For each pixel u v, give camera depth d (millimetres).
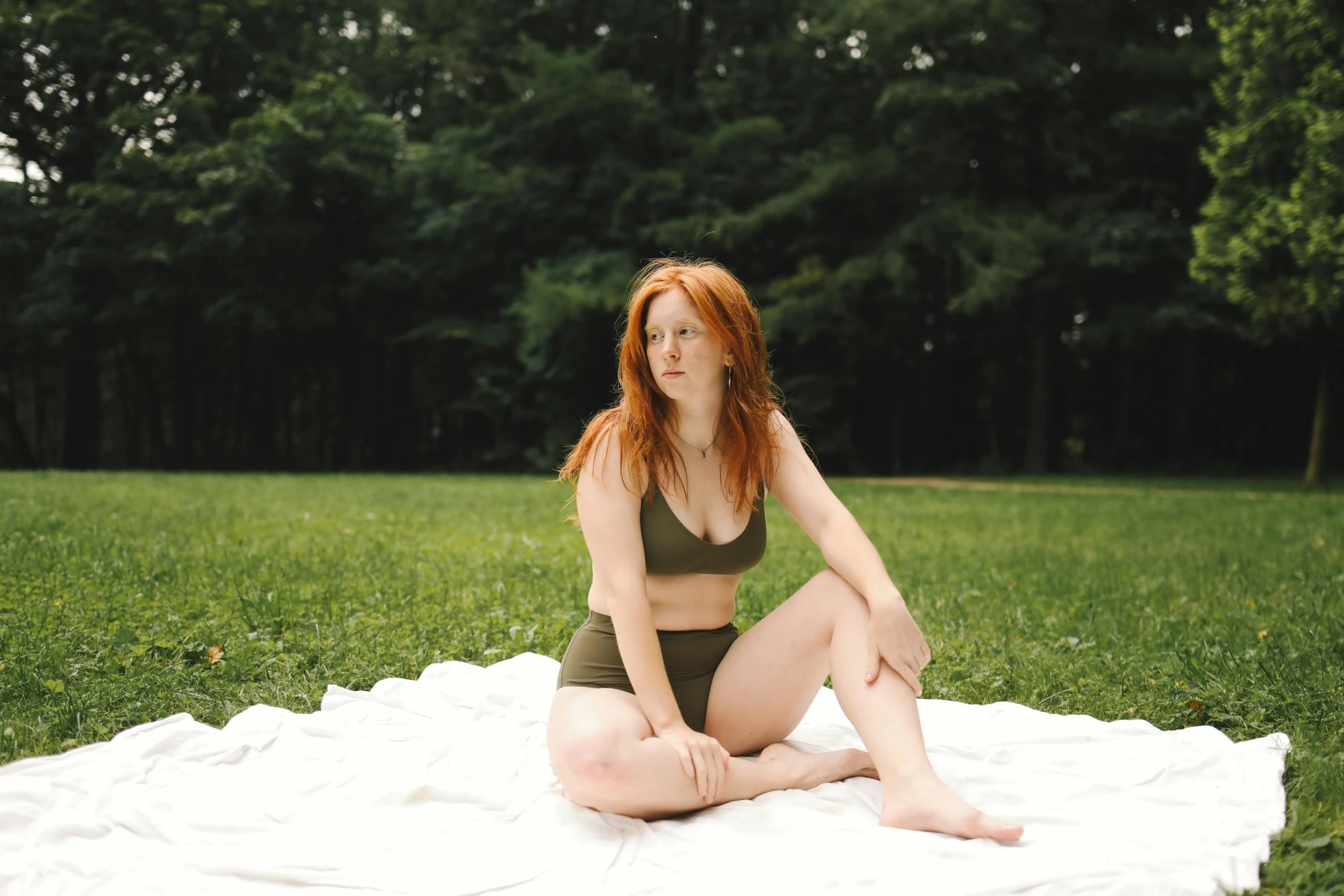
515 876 2053
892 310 24406
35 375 29547
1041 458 23859
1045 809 2441
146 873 2059
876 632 2412
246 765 2756
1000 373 28016
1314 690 3406
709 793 2340
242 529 8078
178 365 27438
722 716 2627
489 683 3557
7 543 6465
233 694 3443
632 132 24016
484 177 23594
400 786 2520
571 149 25172
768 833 2264
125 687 3385
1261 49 13828
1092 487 18422
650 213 24188
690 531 2498
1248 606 5273
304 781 2600
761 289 23875
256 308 24250
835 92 24969
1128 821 2361
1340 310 14820
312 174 23812
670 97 26406
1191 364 24844
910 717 2391
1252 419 28672
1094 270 22203
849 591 2553
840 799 2471
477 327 25844
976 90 20766
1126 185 22766
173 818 2316
